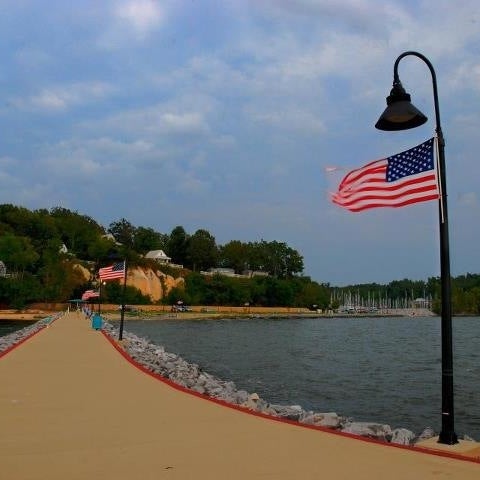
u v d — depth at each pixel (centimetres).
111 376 1816
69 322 6175
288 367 3872
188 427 1065
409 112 957
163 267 15662
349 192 1085
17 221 14875
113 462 820
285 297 18000
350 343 6644
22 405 1291
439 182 981
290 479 735
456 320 16950
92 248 15100
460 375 3338
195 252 18538
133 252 15238
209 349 5534
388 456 855
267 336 7900
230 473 763
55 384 1631
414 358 4594
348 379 3167
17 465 803
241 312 16288
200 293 15725
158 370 2267
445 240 980
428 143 1000
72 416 1166
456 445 923
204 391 1900
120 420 1127
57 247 13688
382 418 1997
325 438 977
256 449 898
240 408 1260
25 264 11881
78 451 884
